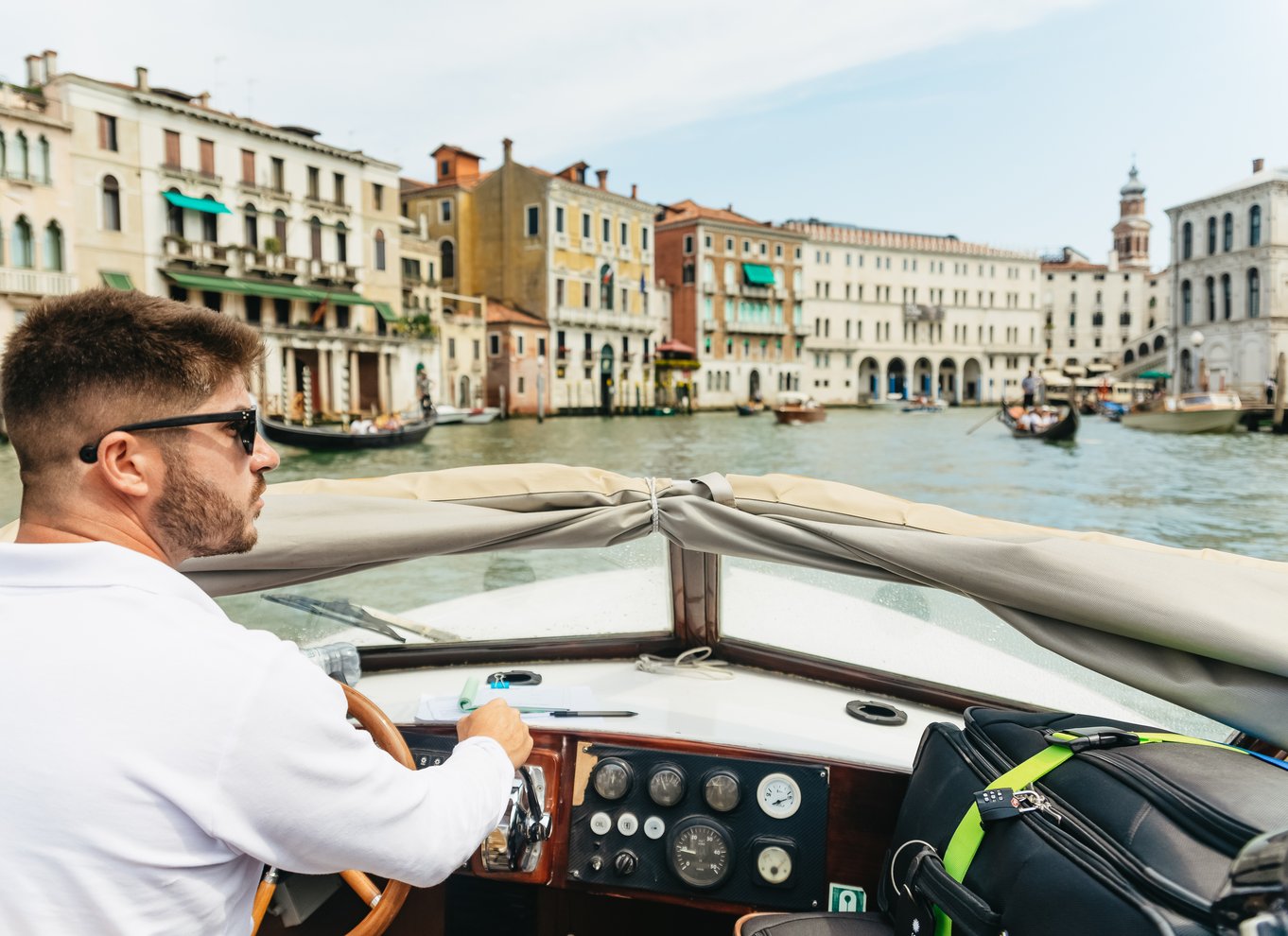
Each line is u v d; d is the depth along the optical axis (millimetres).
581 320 53656
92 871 811
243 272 37500
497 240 53625
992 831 1323
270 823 877
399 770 1000
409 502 1997
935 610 2270
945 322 79000
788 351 69625
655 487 2090
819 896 1883
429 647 2461
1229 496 20047
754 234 66438
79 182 32562
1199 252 65688
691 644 2504
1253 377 61344
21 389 937
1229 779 1244
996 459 29781
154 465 957
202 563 1871
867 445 35562
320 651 2332
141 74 34562
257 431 1043
